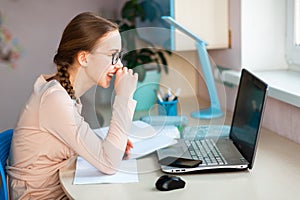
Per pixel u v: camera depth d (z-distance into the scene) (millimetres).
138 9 2898
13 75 3074
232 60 2217
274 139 1723
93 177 1343
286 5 2096
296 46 2027
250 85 1546
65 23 3078
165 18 2086
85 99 1530
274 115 1821
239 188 1228
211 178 1309
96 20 1467
